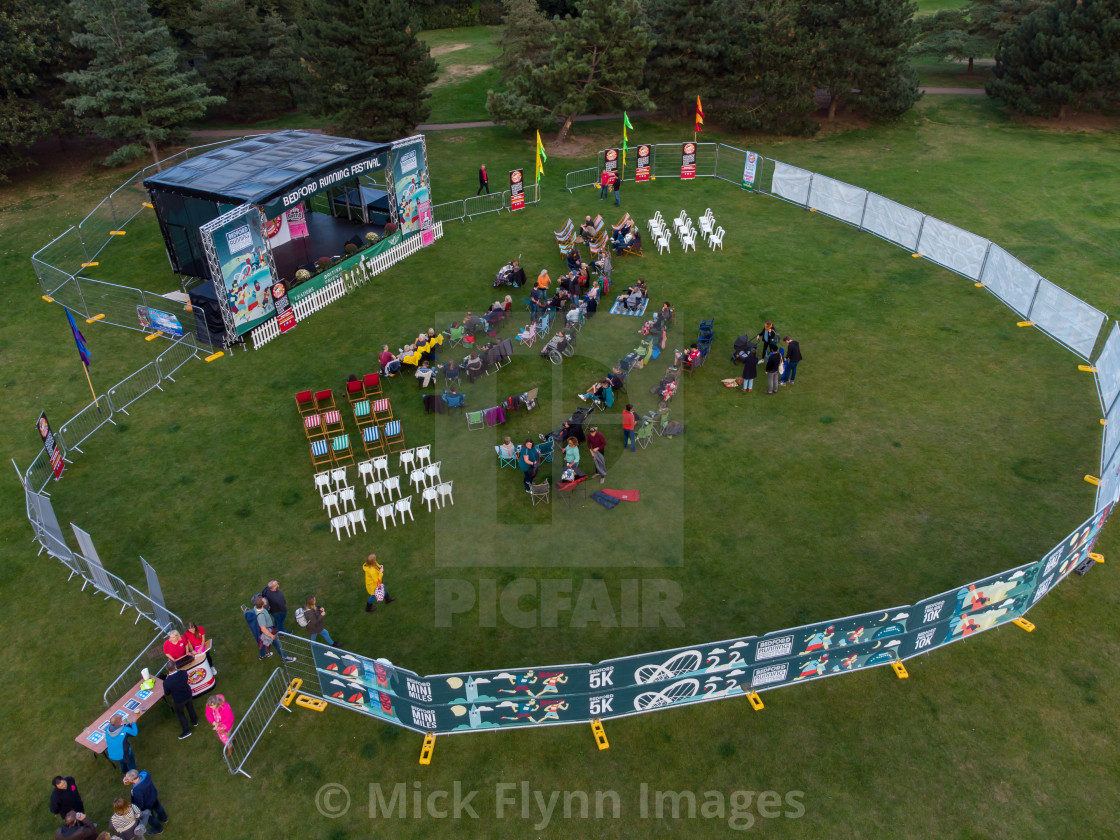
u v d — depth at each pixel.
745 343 24.89
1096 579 17.48
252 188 26.36
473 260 32.12
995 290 28.59
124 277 31.09
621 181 39.94
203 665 15.40
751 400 23.64
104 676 15.84
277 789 13.75
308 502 20.22
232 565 18.36
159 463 21.56
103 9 37.09
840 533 18.86
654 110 46.56
